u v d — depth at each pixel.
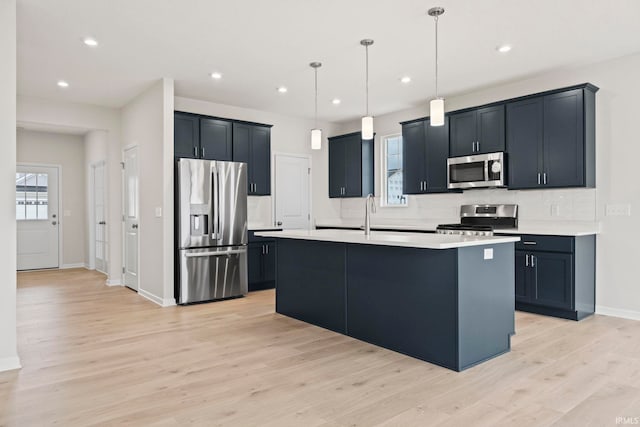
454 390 2.42
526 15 3.20
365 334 3.38
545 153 4.32
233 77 4.70
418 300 2.96
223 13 3.18
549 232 4.04
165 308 4.58
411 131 5.73
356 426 2.02
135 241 5.54
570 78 4.41
